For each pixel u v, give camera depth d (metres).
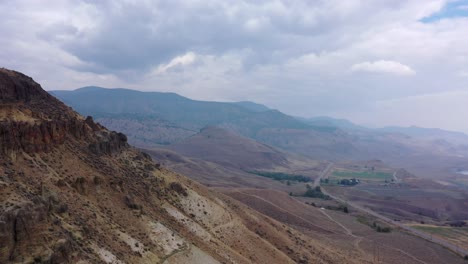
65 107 98.44
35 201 55.06
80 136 90.81
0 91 79.88
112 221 71.19
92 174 79.38
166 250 75.25
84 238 59.53
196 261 77.88
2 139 64.50
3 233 47.69
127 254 64.75
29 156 68.88
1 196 52.62
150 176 101.44
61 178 70.38
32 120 74.81
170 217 90.25
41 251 49.38
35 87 92.38
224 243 96.56
